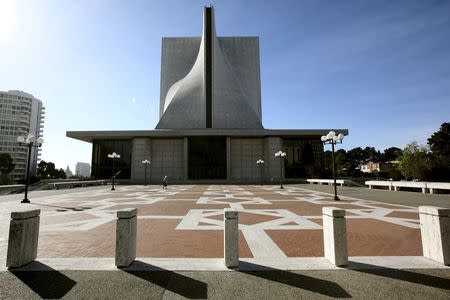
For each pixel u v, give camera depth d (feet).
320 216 34.94
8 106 330.95
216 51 211.00
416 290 12.49
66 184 112.68
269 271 14.92
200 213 37.86
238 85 212.64
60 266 15.65
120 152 171.73
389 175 204.23
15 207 44.96
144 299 11.68
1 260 16.81
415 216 34.65
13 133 331.36
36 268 15.30
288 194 73.46
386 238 23.07
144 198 61.67
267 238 23.11
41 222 30.78
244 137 172.96
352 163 305.73
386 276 14.15
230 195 70.44
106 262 16.42
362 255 18.37
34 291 12.39
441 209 16.30
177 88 214.48
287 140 174.81
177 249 19.92
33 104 353.31
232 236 15.74
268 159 168.25
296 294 12.16
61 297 11.82
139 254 18.62
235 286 13.00
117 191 87.97
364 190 89.04
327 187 110.11
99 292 12.32
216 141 174.09
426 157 166.91
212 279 13.84
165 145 172.55
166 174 169.99
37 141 59.77
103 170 170.50
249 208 43.16
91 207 44.75
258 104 223.30
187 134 165.17
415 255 18.24
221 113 201.46
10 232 15.43
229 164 167.22
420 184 77.10
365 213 37.24
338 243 15.84
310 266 15.65
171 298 11.76
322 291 12.44
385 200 55.77
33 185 118.21
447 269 15.10
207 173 170.71
